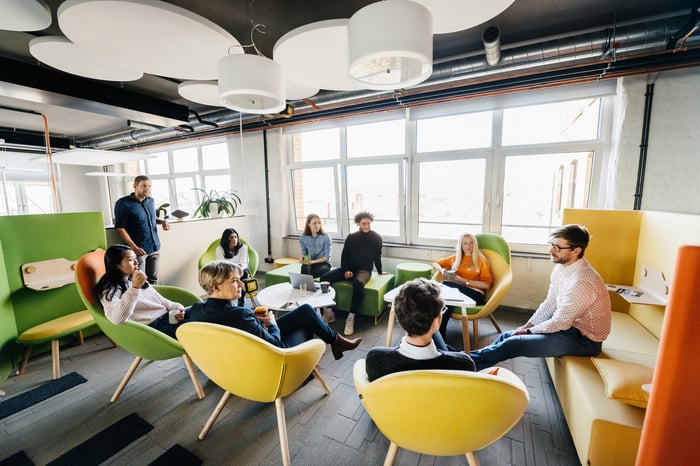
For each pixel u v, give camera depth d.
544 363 2.32
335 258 4.52
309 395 1.98
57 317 2.49
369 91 3.04
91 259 2.02
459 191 3.66
